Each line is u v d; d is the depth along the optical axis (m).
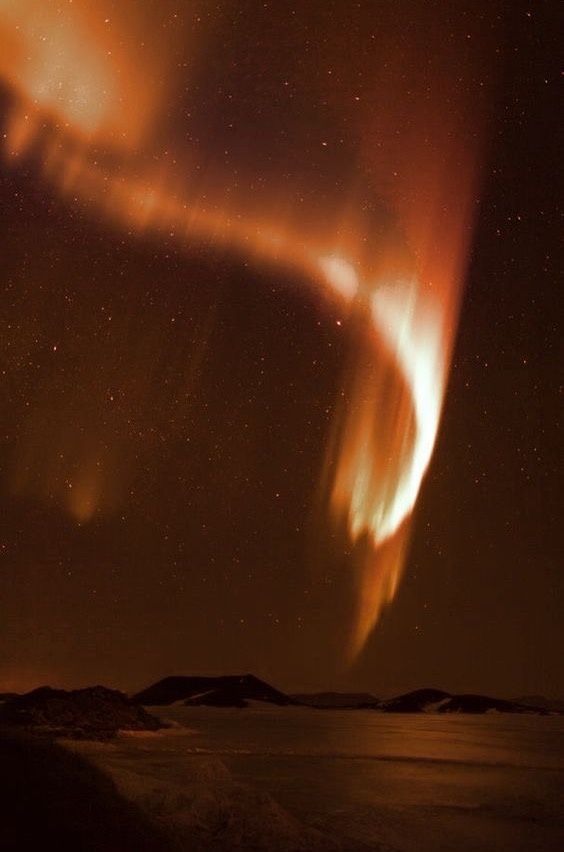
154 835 10.42
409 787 18.56
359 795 17.17
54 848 8.41
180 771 18.91
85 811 9.82
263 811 12.66
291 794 17.22
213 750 26.62
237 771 21.28
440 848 12.04
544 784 19.50
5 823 8.50
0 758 10.69
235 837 11.60
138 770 19.17
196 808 12.54
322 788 18.17
